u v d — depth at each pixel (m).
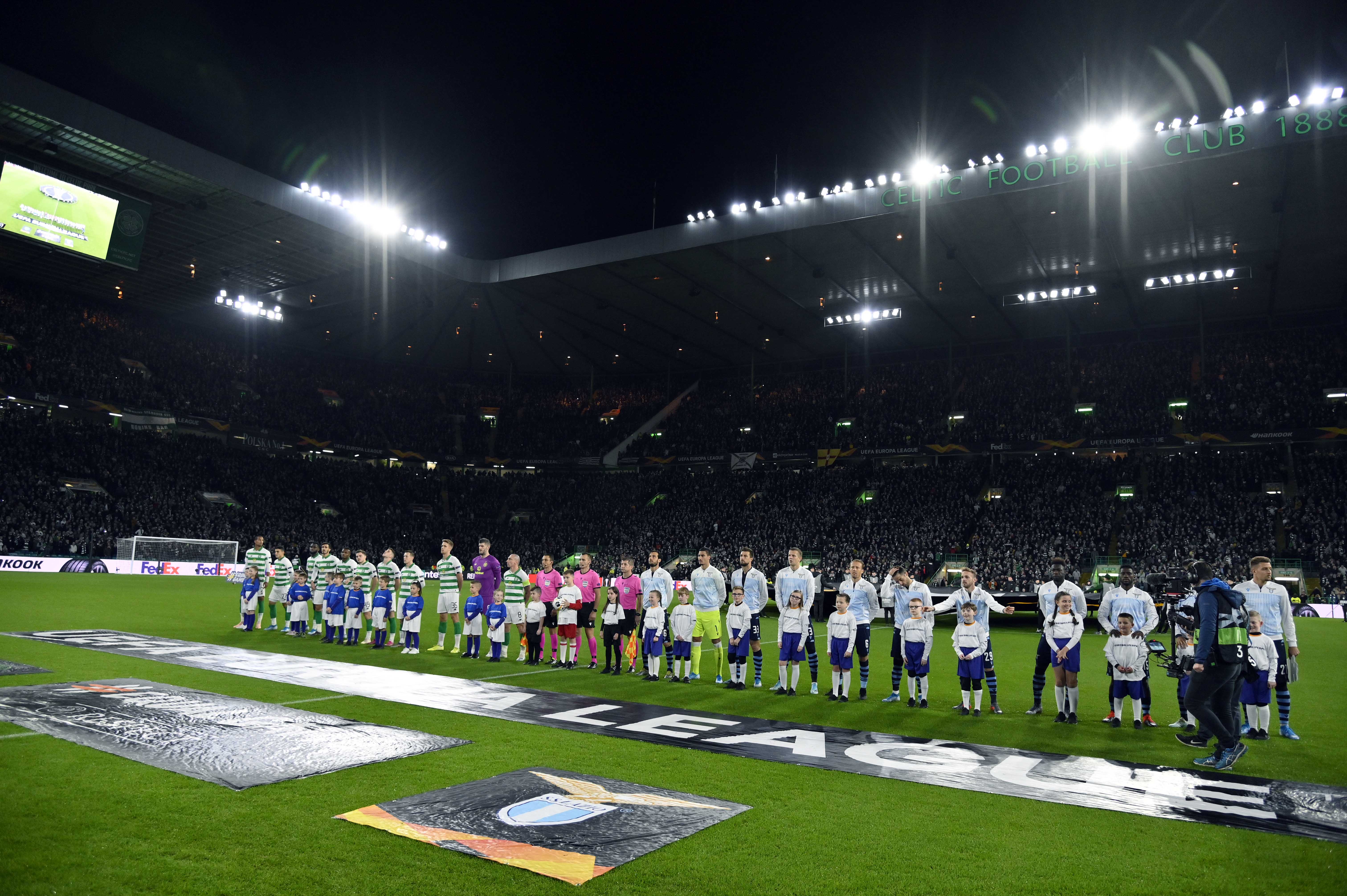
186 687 9.83
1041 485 40.81
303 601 17.06
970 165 27.44
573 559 43.69
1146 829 5.57
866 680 11.24
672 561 43.56
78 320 42.19
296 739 7.40
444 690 10.52
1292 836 5.46
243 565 37.66
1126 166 24.88
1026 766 7.28
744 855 4.91
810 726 8.93
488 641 17.20
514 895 4.24
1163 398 40.41
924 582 35.84
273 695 9.66
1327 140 22.27
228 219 32.41
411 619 14.73
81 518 35.81
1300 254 31.67
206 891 4.18
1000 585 33.66
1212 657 7.29
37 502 35.00
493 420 54.38
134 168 28.05
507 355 52.53
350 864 4.58
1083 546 36.06
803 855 4.94
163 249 35.84
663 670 13.60
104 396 40.44
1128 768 7.27
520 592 14.73
